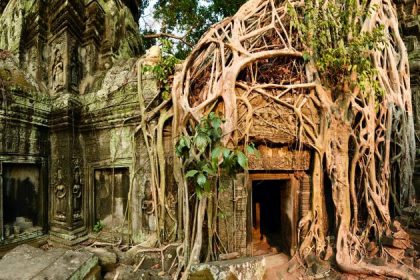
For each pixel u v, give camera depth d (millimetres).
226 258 3980
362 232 4691
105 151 5176
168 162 4496
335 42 4523
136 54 7723
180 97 4289
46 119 5363
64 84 5418
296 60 4734
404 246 4348
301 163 4672
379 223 4680
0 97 4445
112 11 6336
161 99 4629
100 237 5148
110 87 5145
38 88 5453
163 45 5012
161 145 4430
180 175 4148
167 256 4160
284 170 4684
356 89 4582
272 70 4730
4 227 4617
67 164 5141
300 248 4477
